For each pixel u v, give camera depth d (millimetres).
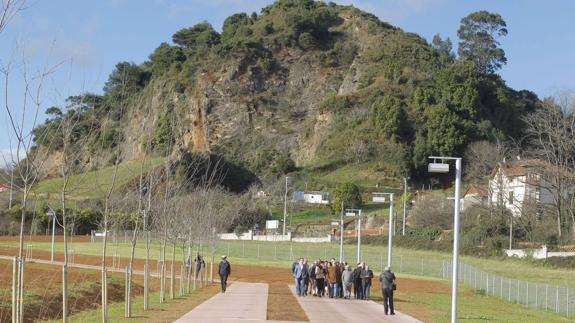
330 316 31422
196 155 75000
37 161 23547
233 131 192500
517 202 100938
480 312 38625
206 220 59500
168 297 40688
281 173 162625
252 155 182125
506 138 153000
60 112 24453
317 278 43812
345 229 117375
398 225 108750
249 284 55031
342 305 38062
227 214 107000
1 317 26078
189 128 192250
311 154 172625
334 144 164250
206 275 58812
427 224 105562
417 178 148500
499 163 107188
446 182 144875
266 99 199125
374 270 75312
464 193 116562
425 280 65250
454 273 26109
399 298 46969
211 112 194500
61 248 79125
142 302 37750
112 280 45094
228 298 40031
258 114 196000
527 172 97688
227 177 146250
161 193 46688
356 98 177250
